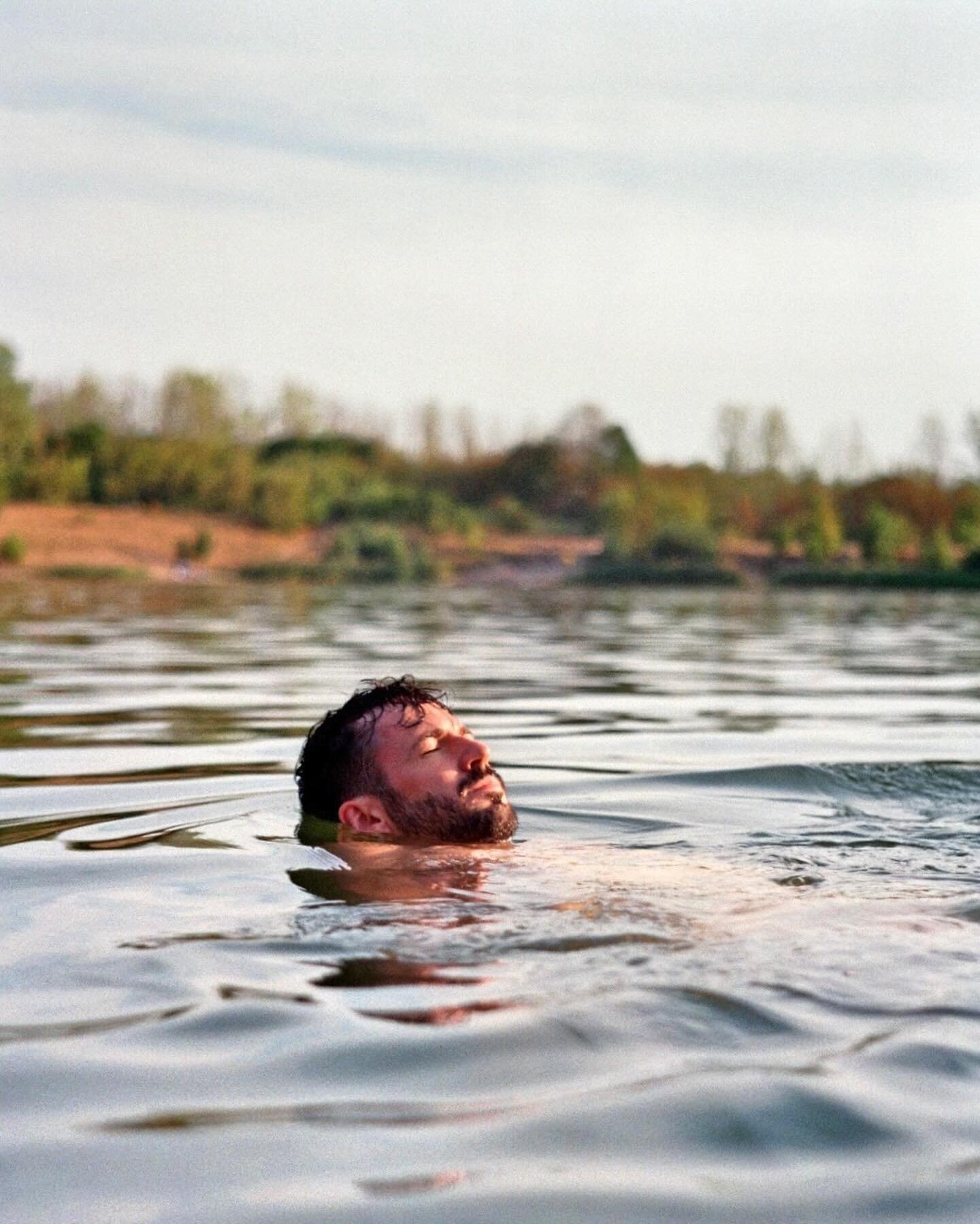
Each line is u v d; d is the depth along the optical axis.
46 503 42.31
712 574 35.41
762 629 15.67
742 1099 1.73
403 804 3.54
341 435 57.56
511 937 2.48
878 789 4.63
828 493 48.50
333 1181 1.54
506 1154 1.60
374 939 2.49
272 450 54.22
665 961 2.31
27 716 6.70
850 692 8.27
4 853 3.42
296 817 3.84
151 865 3.24
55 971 2.34
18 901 2.88
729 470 56.88
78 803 4.26
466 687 8.48
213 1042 1.98
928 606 22.66
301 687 8.24
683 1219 1.45
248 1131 1.68
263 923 2.64
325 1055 1.91
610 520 43.66
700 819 4.10
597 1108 1.72
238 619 16.83
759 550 43.47
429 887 2.95
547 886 2.93
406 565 36.91
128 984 2.26
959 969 2.26
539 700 7.69
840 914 2.63
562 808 4.26
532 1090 1.78
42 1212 1.49
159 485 43.25
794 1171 1.55
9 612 17.92
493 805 3.53
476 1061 1.88
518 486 50.09
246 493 43.38
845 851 3.49
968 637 14.17
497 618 17.78
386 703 3.64
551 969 2.28
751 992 2.14
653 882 2.97
